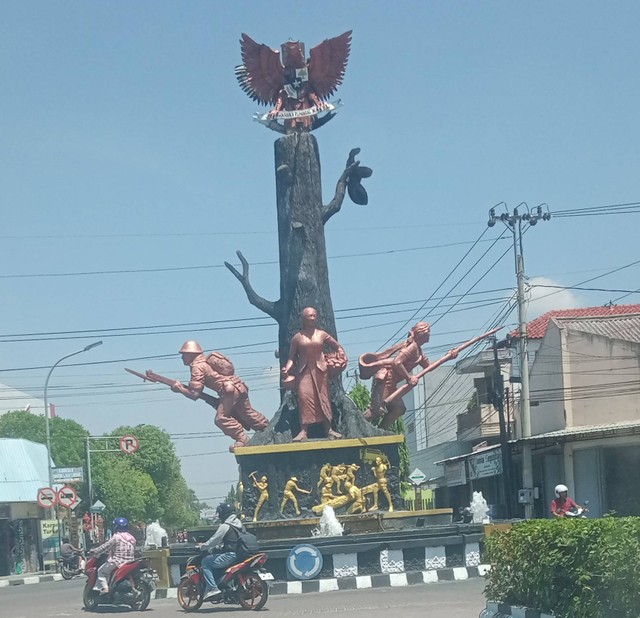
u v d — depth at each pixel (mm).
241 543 15234
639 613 8852
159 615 15164
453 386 61906
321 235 23609
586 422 38594
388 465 21797
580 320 40719
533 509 36875
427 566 19453
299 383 22016
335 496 21266
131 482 79812
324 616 13891
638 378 37844
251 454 21438
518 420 44781
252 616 14359
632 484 35906
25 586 32688
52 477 41312
